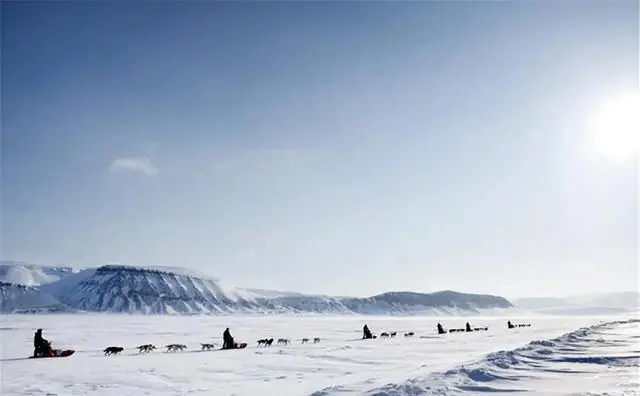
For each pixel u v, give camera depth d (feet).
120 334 225.15
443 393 45.24
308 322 467.52
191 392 62.49
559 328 238.48
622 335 112.47
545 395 42.37
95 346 151.53
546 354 73.00
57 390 66.74
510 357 69.00
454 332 223.92
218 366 91.56
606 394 41.29
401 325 384.68
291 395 57.52
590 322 374.02
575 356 69.77
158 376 78.79
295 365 91.66
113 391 65.31
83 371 85.76
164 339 188.14
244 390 62.64
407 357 103.60
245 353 119.34
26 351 132.57
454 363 88.17
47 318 564.71
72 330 265.54
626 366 59.88
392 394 45.44
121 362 100.07
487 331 221.46
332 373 78.74
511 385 48.29
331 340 171.63
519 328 250.57
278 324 399.24
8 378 77.82
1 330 264.31
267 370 84.53
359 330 277.03
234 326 344.49
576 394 42.11
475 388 47.09
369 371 79.61
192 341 176.14
